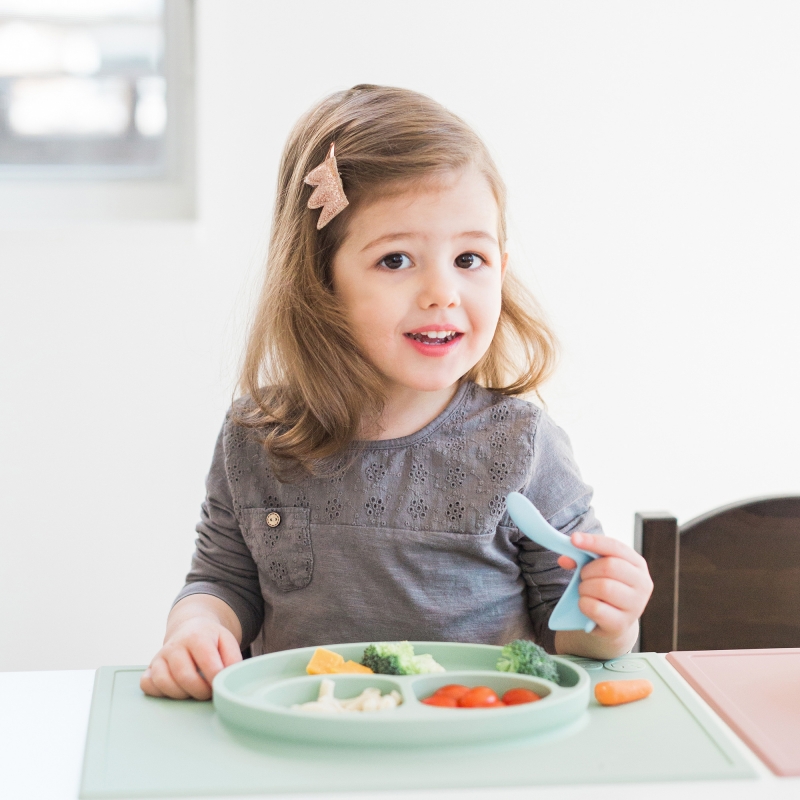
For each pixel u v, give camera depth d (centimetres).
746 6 169
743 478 179
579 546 73
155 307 168
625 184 171
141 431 171
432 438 93
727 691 69
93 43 176
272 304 96
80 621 175
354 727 59
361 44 165
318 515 92
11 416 169
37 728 66
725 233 173
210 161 165
